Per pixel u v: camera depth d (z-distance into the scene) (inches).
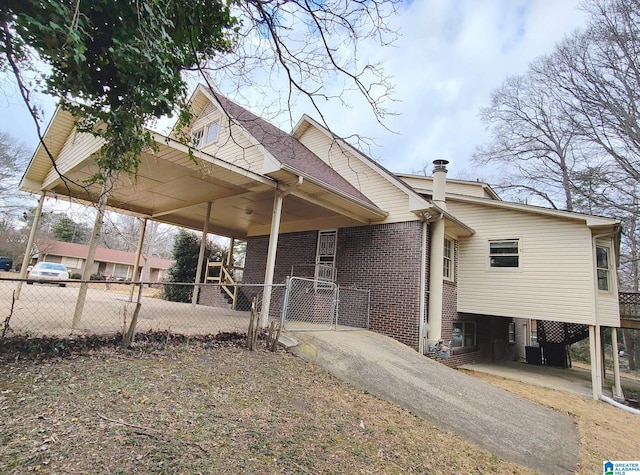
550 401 295.3
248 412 151.3
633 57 626.8
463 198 446.0
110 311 305.4
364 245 414.6
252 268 529.0
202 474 102.9
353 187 434.6
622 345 879.7
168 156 239.0
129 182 303.9
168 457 107.4
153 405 139.1
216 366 195.8
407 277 372.8
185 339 224.7
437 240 382.9
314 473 116.9
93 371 160.4
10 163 732.7
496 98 876.6
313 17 146.4
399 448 149.5
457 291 438.9
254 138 286.4
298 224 481.4
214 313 379.2
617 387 380.5
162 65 112.8
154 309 364.5
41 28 91.0
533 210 396.2
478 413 205.9
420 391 219.5
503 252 418.0
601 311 365.1
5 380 138.8
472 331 478.9
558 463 166.2
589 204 736.3
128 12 105.3
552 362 549.6
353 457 133.6
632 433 238.1
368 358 255.3
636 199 666.8
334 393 195.3
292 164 315.9
